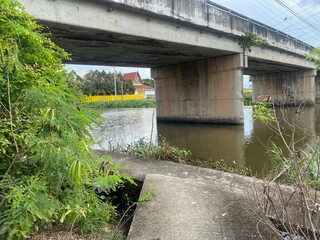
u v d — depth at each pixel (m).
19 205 1.87
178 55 15.95
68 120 2.13
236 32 14.78
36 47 2.88
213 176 4.65
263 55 18.62
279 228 2.85
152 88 79.31
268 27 18.47
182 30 12.17
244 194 3.69
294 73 30.19
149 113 27.95
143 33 10.46
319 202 2.89
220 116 17.62
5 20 2.59
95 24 8.80
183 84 19.72
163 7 10.54
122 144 8.54
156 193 3.72
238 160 8.31
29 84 2.29
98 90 57.47
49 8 7.53
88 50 13.28
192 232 2.76
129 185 4.34
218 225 2.88
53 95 2.15
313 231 2.10
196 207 3.31
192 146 10.91
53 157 1.94
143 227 2.92
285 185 3.97
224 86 17.19
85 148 2.07
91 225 2.92
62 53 3.60
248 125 16.56
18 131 2.35
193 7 11.96
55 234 2.68
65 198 2.55
